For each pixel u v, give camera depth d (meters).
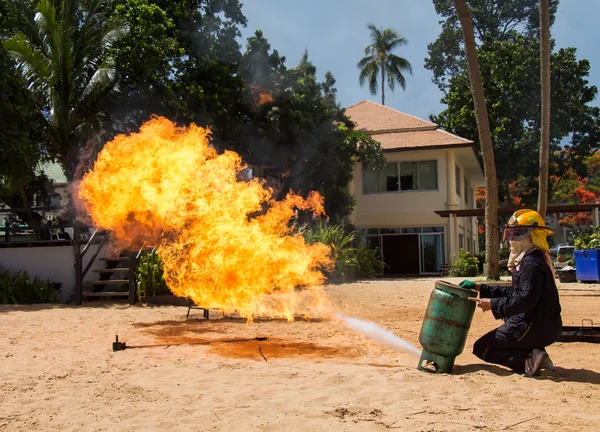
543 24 19.06
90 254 16.25
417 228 31.53
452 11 47.19
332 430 4.21
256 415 4.62
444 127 42.59
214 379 5.86
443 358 6.00
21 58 19.55
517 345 5.88
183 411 4.74
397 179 31.77
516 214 6.00
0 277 15.70
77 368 6.46
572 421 4.36
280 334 8.84
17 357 7.20
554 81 39.56
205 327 9.71
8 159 17.44
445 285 5.98
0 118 16.17
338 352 7.36
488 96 39.88
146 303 13.89
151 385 5.61
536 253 5.81
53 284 16.17
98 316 11.45
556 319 5.80
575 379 5.67
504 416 4.50
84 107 21.23
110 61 20.42
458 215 29.34
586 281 20.80
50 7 20.27
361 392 5.25
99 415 4.66
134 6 20.42
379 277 27.62
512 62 40.06
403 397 5.08
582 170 41.78
